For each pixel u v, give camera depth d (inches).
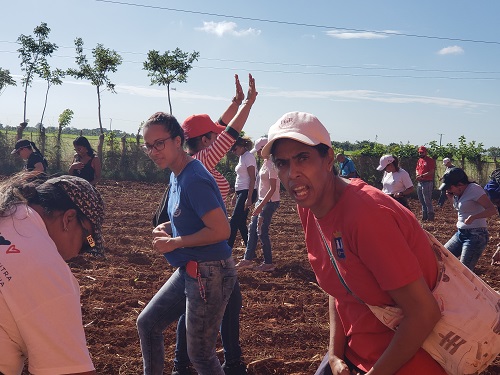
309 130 59.7
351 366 69.2
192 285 95.8
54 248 52.1
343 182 62.6
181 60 750.5
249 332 142.8
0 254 49.9
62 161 559.5
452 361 60.6
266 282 193.6
